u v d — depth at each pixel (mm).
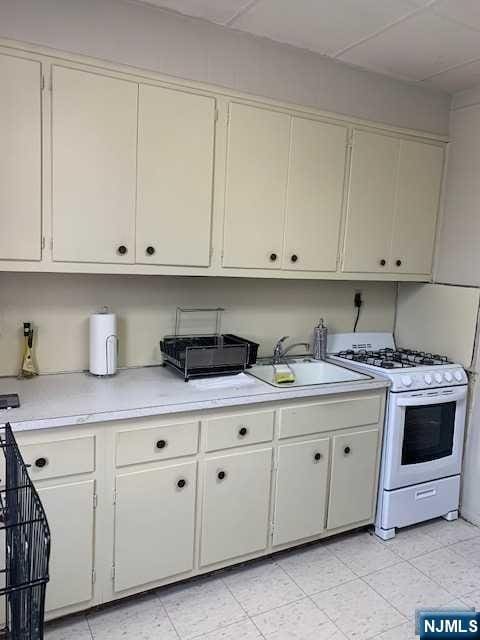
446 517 2852
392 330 3377
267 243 2416
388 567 2369
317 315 3059
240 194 2307
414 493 2668
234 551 2203
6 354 2182
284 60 2373
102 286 2357
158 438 1936
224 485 2119
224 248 2307
